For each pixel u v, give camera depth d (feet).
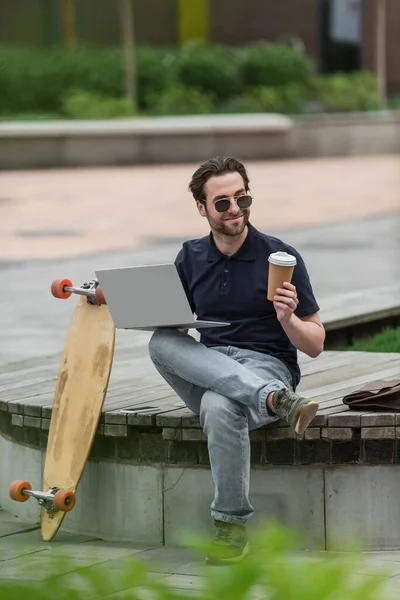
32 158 178.09
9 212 127.24
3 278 83.20
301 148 196.34
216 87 208.64
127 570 12.36
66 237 106.42
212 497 33.55
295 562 12.96
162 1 244.22
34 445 37.19
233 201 31.96
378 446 32.60
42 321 67.00
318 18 241.96
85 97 192.95
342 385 37.81
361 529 32.81
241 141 190.49
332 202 132.98
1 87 197.36
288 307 30.89
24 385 40.83
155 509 34.27
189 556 32.58
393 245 96.94
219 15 246.27
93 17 238.68
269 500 33.04
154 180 160.04
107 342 34.88
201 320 32.89
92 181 159.63
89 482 35.40
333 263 86.33
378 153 206.39
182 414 33.37
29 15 237.86
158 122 184.85
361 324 57.77
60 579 12.29
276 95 208.03
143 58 203.51
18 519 37.65
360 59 241.35
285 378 32.45
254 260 32.68
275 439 32.35
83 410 34.58
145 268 31.19
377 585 11.68
